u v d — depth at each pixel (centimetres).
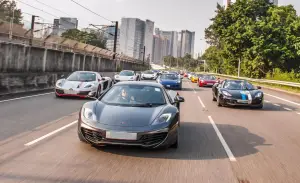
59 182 373
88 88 1282
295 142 662
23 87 1471
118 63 4853
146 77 3603
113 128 486
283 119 1016
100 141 490
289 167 477
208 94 2002
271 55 4306
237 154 545
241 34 4453
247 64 5281
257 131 780
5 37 1961
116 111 534
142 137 484
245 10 4628
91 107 552
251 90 1316
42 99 1234
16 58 1616
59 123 753
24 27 2042
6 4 3966
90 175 403
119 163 459
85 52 3316
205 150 560
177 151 541
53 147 531
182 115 1023
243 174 436
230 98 1248
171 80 2297
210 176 421
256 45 4269
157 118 516
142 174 416
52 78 1820
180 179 403
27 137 595
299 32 4328
